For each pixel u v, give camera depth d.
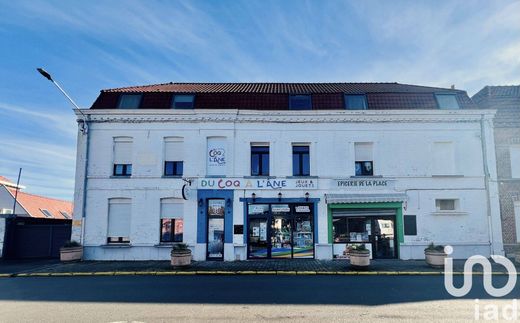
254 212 17.36
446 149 17.72
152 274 13.35
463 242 16.86
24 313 7.72
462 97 18.73
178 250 14.43
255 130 17.73
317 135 17.69
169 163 17.80
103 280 12.13
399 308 8.02
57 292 9.98
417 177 17.34
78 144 17.67
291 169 17.48
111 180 17.41
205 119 17.72
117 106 18.28
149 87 20.17
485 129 17.64
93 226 17.14
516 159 17.81
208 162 17.64
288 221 17.34
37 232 18.56
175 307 8.12
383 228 17.14
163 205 17.45
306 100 18.61
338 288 10.38
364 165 17.73
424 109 17.50
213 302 8.61
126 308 8.06
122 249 16.97
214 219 17.39
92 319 7.22
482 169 17.44
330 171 17.42
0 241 17.92
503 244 16.97
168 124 17.81
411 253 16.78
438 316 7.37
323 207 17.19
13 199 31.23
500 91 19.00
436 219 17.05
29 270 14.12
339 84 21.94
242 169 17.44
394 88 20.14
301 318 7.20
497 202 17.17
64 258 16.20
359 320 7.06
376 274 13.12
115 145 17.89
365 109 17.73
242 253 16.84
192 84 21.72
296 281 11.68
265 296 9.27
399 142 17.61
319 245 16.91
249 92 18.77
